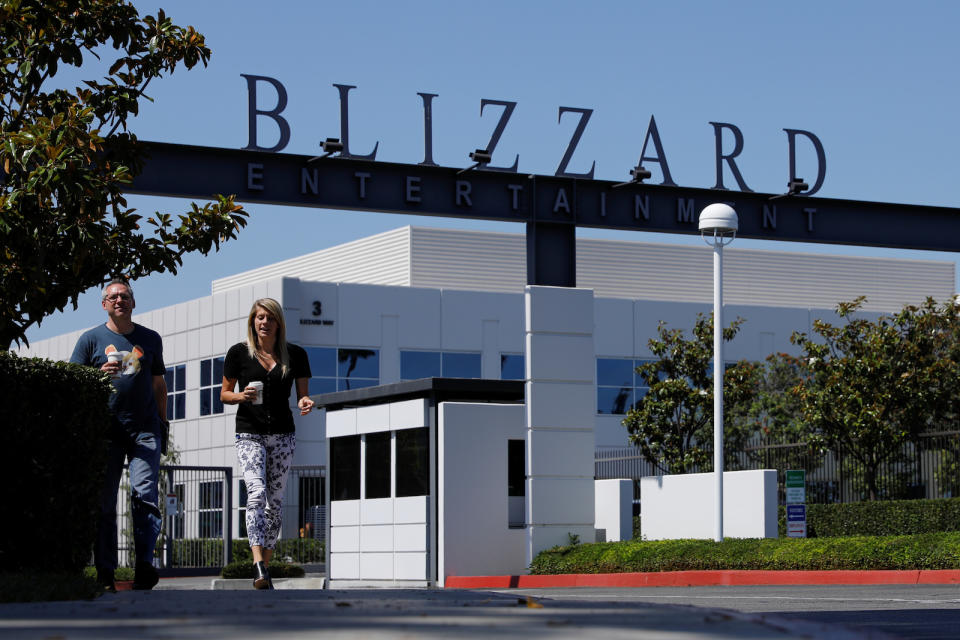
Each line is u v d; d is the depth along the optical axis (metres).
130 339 8.44
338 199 18.14
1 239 9.95
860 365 27.31
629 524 19.81
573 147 19.58
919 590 12.78
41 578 6.54
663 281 61.03
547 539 18.45
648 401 33.81
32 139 9.90
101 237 10.20
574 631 3.73
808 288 64.56
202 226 11.37
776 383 40.38
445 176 18.84
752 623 4.05
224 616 4.26
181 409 45.19
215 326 43.75
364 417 20.45
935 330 28.83
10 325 10.59
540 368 18.67
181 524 41.22
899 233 21.47
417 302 43.72
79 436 7.69
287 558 33.22
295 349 9.24
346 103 18.22
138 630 3.65
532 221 19.25
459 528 18.28
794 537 18.23
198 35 11.69
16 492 7.49
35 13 10.87
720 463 18.50
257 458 8.98
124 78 11.62
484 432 18.62
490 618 4.20
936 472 23.72
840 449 26.20
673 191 20.20
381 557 19.75
